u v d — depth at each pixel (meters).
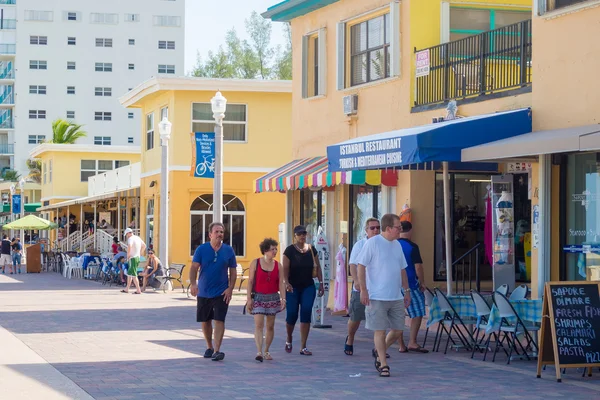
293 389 11.65
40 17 97.31
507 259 16.59
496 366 13.72
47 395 11.16
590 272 14.52
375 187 21.09
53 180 57.66
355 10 22.03
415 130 15.56
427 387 11.82
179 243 35.19
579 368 13.38
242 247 35.75
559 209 15.13
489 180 19.83
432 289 19.38
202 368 13.41
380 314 12.80
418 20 19.95
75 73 98.12
